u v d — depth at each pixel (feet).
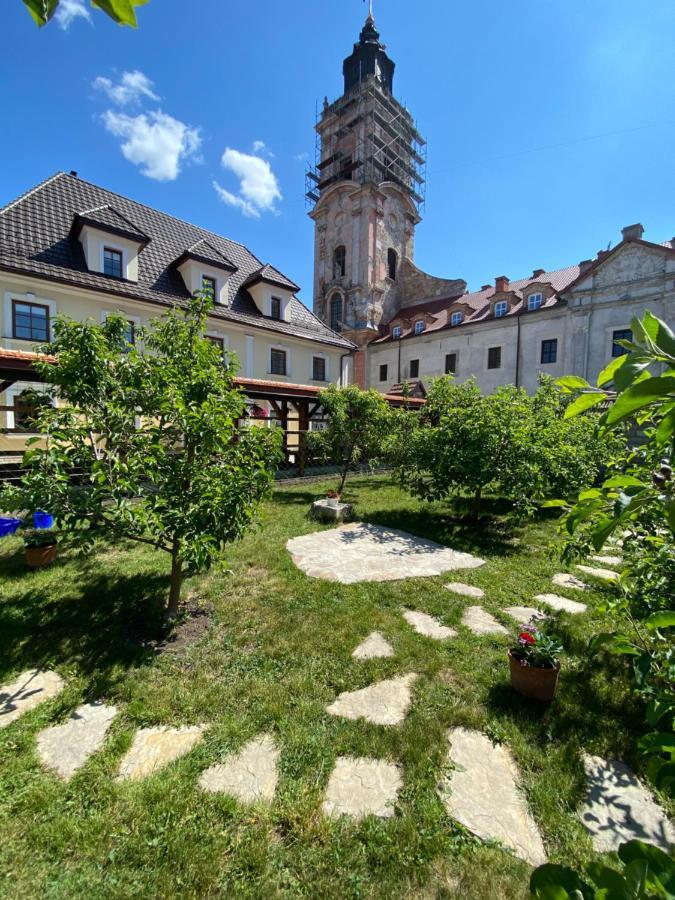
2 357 22.17
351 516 25.12
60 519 9.68
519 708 8.59
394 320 96.68
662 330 2.53
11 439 35.14
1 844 5.81
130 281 44.29
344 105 101.35
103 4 2.52
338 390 31.96
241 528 11.41
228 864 5.62
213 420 11.00
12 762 7.15
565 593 14.29
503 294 79.66
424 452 23.79
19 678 9.39
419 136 107.76
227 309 52.60
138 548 17.95
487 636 11.33
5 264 35.35
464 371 84.02
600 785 6.86
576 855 5.68
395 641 11.11
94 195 48.88
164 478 10.86
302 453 40.27
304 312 67.26
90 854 5.70
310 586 14.53
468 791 6.74
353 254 98.68
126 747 7.50
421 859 5.69
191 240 56.49
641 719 8.28
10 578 14.57
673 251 60.18
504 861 5.65
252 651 10.60
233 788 6.75
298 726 8.05
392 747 7.57
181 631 11.48
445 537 20.97
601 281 66.74
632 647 4.54
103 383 11.03
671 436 2.95
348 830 6.11
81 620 11.85
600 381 2.86
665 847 5.82
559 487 24.67
